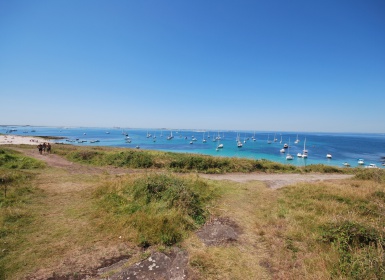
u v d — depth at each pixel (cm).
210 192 1277
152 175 1259
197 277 550
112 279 538
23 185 1255
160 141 12450
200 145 10219
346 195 1216
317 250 661
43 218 860
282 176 2162
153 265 597
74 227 796
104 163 2384
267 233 790
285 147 8950
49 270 566
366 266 510
